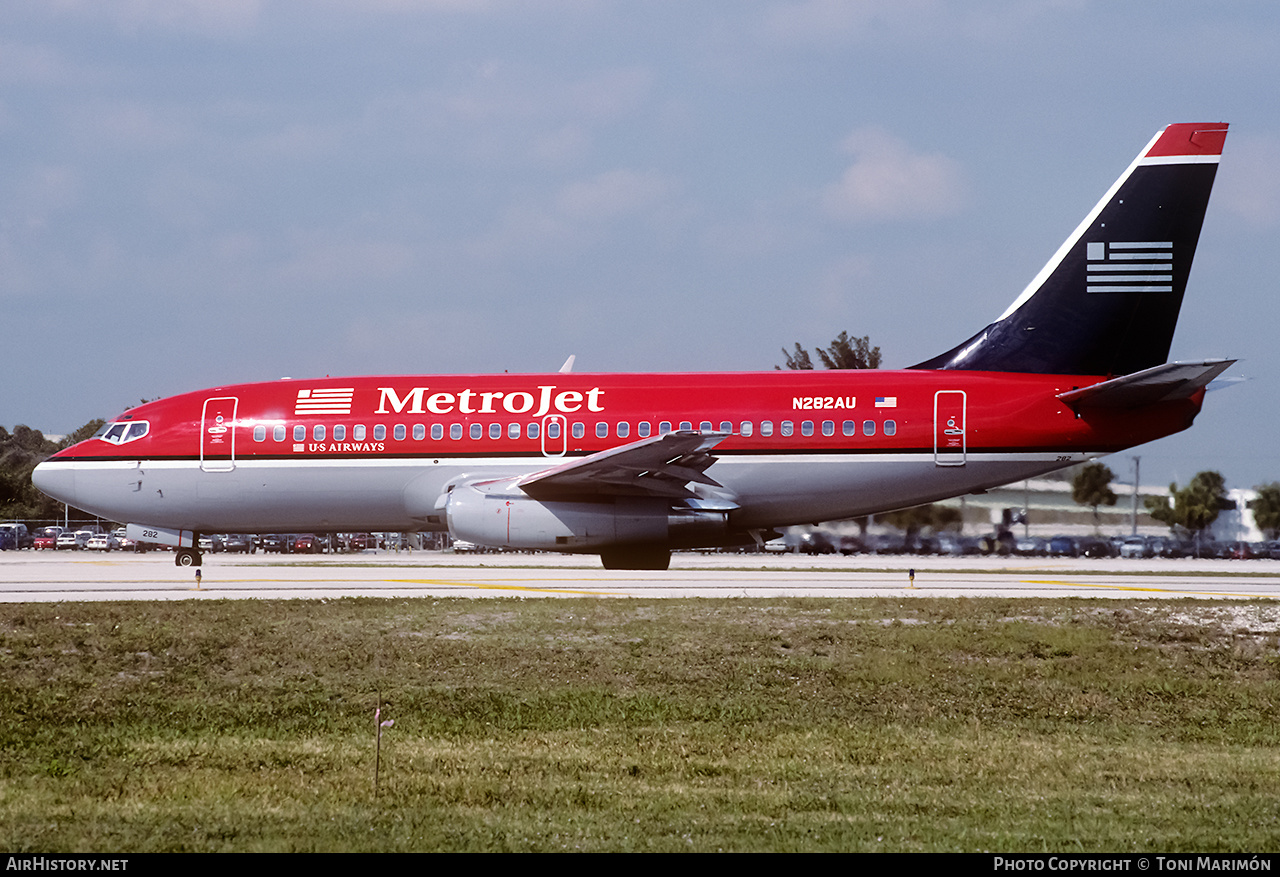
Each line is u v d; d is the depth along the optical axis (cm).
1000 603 8656
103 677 6262
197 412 13012
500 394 12619
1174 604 8738
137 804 4025
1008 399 12056
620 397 12456
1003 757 4881
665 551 13512
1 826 3731
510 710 5628
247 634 7188
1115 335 12156
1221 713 5853
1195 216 12169
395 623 7588
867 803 4112
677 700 5888
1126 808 4078
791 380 12412
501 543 11944
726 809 4016
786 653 6900
